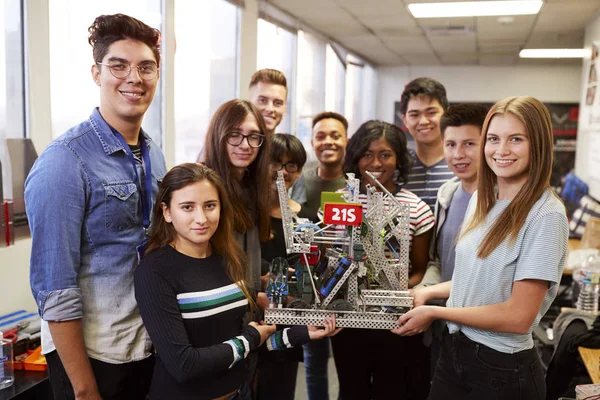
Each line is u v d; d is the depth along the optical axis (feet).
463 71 27.12
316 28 17.81
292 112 17.08
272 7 14.49
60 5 7.59
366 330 6.29
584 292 10.00
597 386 5.05
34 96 7.11
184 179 4.36
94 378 4.30
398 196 6.50
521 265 4.24
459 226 6.12
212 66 12.50
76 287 4.16
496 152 4.35
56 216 4.03
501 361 4.45
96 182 4.28
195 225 4.34
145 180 4.74
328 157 8.57
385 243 5.46
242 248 5.51
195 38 11.59
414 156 8.41
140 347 4.65
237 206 5.44
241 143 5.39
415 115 8.23
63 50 7.72
